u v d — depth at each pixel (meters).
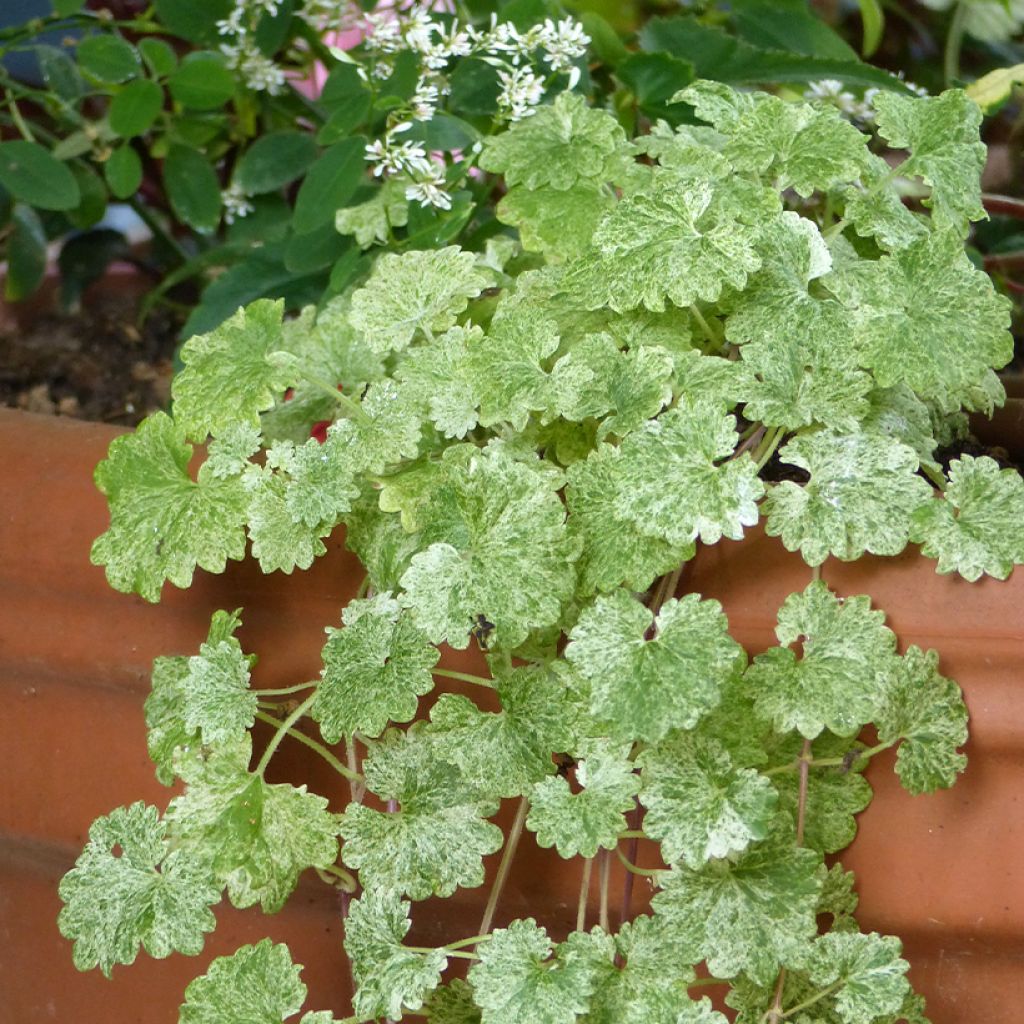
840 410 0.62
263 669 0.67
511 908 0.67
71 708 0.69
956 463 0.62
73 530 0.68
